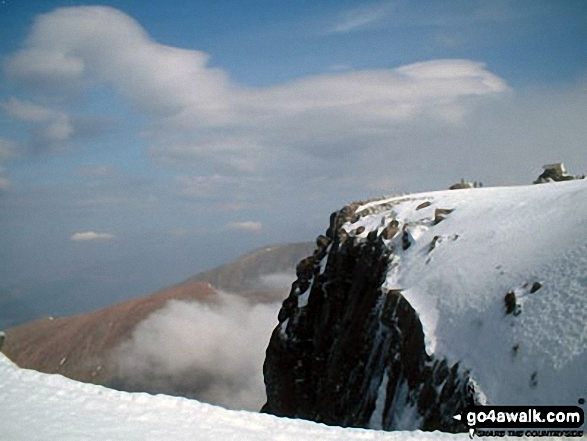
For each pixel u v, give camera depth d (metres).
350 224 47.84
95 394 13.90
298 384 45.28
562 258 24.19
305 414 43.41
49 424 11.77
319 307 47.19
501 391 20.64
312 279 51.34
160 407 13.77
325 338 43.66
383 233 39.53
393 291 31.52
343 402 35.12
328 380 38.66
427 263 32.47
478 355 23.16
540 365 19.95
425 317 27.62
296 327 48.06
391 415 26.75
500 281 25.89
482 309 25.08
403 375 27.30
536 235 27.97
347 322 39.47
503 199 36.50
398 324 29.42
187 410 13.88
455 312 26.44
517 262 26.45
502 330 23.03
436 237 34.06
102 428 12.03
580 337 19.56
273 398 47.84
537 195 34.03
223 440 12.41
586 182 33.28
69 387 14.06
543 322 21.52
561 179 52.25
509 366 21.19
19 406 12.50
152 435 12.07
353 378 35.00
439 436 14.50
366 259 40.62
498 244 29.42
